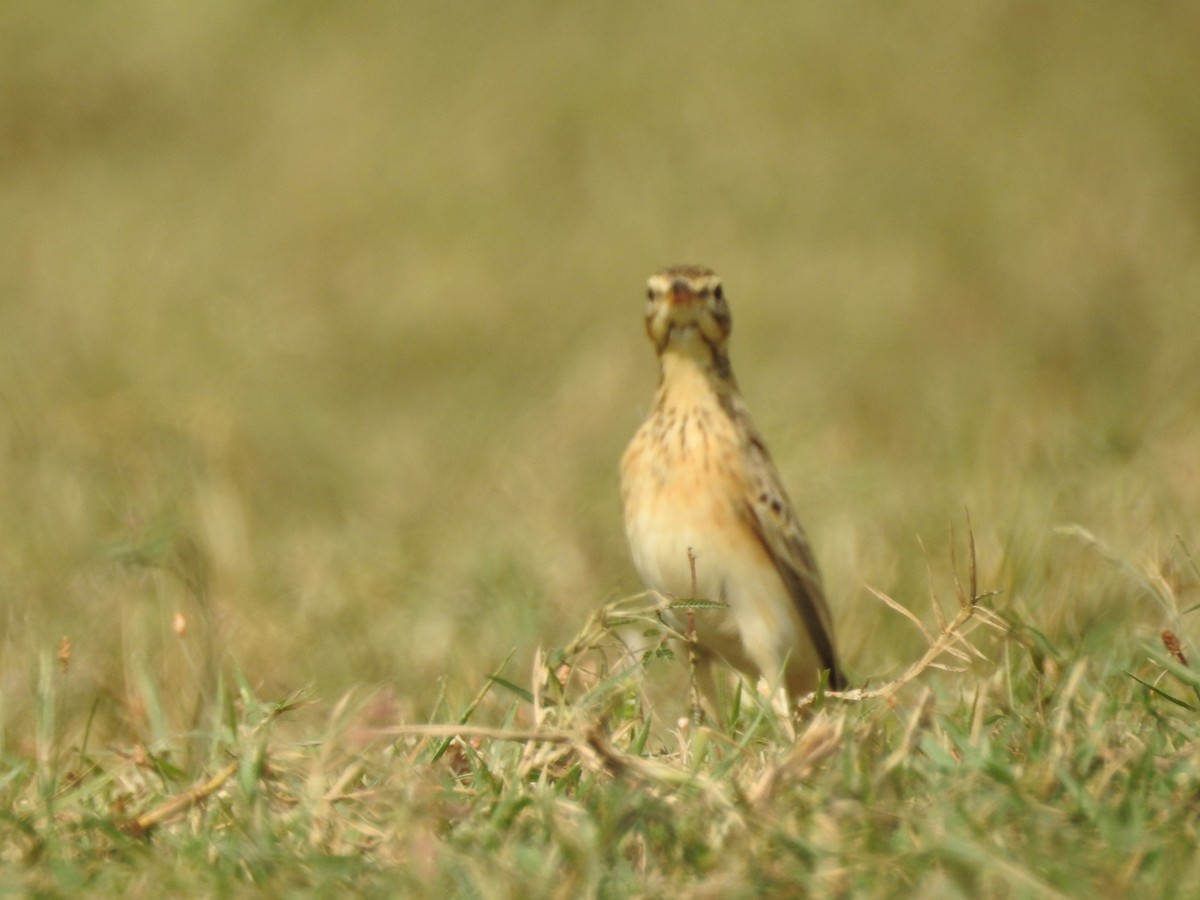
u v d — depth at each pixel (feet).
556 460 75.87
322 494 72.38
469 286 105.70
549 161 123.65
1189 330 79.51
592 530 63.77
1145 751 33.96
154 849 34.50
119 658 48.96
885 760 34.09
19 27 143.84
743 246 109.29
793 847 31.04
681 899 30.04
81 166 130.93
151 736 43.80
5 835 35.17
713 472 47.16
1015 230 103.30
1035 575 50.01
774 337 96.58
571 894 30.48
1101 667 41.86
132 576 53.06
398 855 32.96
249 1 148.15
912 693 42.93
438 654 51.31
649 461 47.96
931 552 55.01
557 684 38.24
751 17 136.26
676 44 134.82
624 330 98.02
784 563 47.73
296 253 112.16
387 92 134.92
